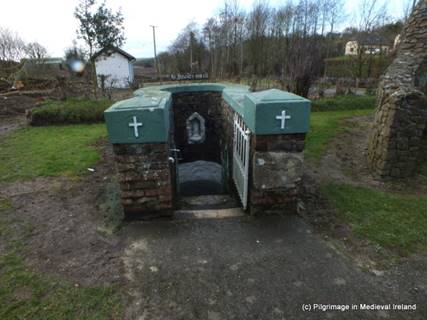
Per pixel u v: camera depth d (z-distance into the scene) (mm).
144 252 2586
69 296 2080
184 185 5609
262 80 17078
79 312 1944
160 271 2338
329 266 2371
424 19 5035
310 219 3111
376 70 16234
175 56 32500
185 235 2842
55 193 3875
